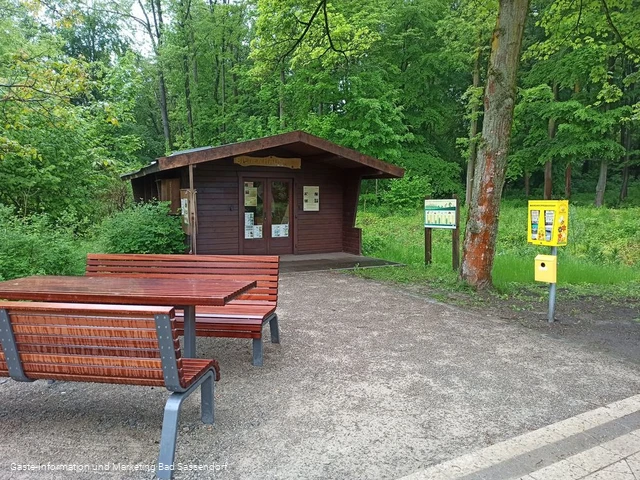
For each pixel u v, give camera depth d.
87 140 13.87
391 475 2.50
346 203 12.71
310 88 20.95
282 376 3.91
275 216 12.02
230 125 27.97
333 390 3.62
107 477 2.47
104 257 4.96
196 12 27.67
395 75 24.86
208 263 4.79
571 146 20.44
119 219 10.62
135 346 2.56
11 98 8.30
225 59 28.66
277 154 11.72
